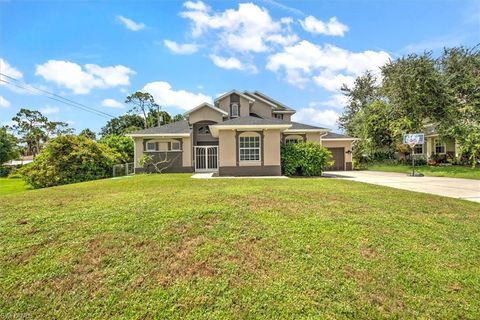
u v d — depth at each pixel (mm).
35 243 4578
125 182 12375
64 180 20156
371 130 28312
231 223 5246
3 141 38781
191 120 22766
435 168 22250
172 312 3148
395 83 25125
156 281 3635
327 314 3119
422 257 4320
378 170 25375
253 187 9297
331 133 26641
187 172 22219
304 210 6145
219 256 4156
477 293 3574
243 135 16953
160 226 5086
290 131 20469
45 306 3301
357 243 4629
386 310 3227
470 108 22594
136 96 49500
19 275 3811
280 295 3385
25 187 21469
